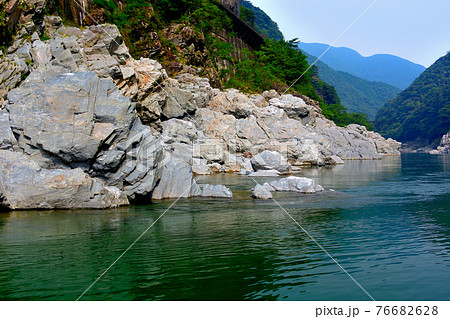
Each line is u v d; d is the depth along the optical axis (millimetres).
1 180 16609
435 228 14125
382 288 8750
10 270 9727
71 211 16828
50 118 17891
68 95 18203
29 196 16703
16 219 15188
